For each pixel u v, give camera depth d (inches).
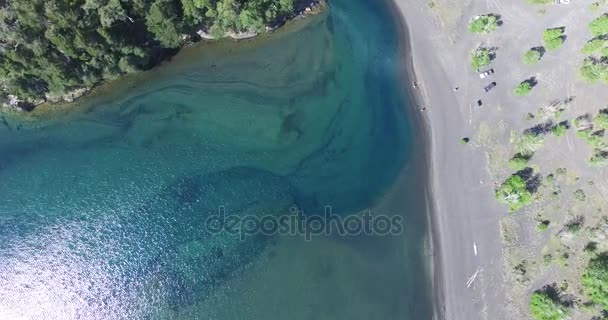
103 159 2716.5
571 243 2338.8
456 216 2464.3
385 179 2591.0
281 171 2628.0
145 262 2475.4
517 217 2406.5
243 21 2805.1
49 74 2652.6
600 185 2438.5
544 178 2466.8
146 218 2566.4
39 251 2534.5
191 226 2524.6
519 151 2534.5
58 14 2369.6
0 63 2503.7
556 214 2393.0
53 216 2608.3
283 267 2412.6
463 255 2383.1
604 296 2148.1
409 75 2827.3
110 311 2395.4
